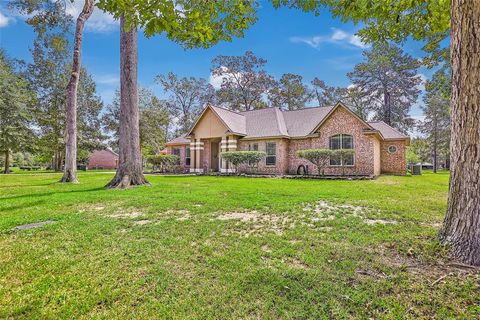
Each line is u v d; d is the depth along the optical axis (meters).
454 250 3.07
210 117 21.89
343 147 17.66
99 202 7.07
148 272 2.78
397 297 2.24
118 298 2.31
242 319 2.00
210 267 2.87
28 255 3.26
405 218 4.98
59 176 19.56
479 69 2.99
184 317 2.04
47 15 14.36
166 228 4.38
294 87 36.88
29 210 6.07
